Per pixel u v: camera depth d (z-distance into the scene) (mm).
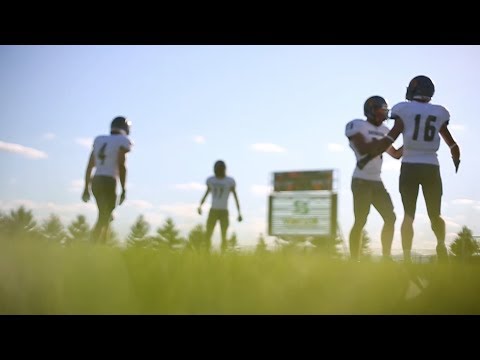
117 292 1211
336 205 33562
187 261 1793
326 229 33219
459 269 2311
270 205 35719
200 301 1206
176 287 1249
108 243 2844
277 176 35625
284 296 1341
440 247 4086
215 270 1596
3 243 1764
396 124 4863
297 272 1663
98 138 6883
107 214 6789
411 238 4609
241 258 2039
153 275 1350
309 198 33781
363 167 5312
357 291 1490
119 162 6871
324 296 1400
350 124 5551
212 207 10383
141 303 1175
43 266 1362
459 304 1568
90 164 7000
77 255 1668
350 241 5574
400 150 5789
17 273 1258
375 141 5070
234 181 10305
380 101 5590
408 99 4934
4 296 1134
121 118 6984
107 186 6809
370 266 2125
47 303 1137
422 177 4676
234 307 1227
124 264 1506
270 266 1761
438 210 4727
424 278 2107
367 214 5617
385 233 5723
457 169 4902
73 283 1226
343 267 1956
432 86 4832
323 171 34312
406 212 4695
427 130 4730
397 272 2104
